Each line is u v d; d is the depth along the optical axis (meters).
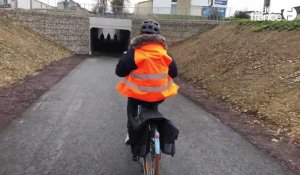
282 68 11.67
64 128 7.12
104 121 7.86
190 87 14.64
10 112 8.20
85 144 6.18
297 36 14.88
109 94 11.52
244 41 19.12
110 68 22.16
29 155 5.53
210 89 13.28
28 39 27.00
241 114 9.26
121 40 54.62
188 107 10.04
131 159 5.52
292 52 13.08
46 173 4.88
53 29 36.31
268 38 17.03
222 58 17.66
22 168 5.02
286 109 8.51
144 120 4.09
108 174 4.94
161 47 4.32
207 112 9.41
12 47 19.30
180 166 5.40
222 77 14.27
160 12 44.22
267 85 10.70
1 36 20.66
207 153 6.05
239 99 10.50
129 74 4.39
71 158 5.48
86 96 10.92
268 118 8.39
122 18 41.16
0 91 10.70
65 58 28.58
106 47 50.56
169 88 4.42
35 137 6.44
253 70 13.05
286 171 5.36
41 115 8.11
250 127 7.90
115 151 5.87
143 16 43.75
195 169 5.31
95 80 15.07
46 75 15.62
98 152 5.80
